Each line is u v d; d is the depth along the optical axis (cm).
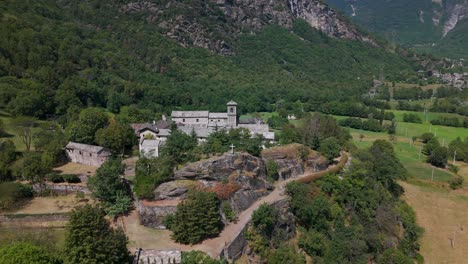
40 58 17075
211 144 9338
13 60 16650
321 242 7981
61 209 7869
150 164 8188
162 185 7806
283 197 8706
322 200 8725
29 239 6275
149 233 7088
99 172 8081
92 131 11162
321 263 7588
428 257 10019
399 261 8494
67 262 5438
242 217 7781
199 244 6775
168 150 8775
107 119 11962
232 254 6675
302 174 10256
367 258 8450
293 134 11519
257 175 9050
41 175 8988
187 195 7500
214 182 8131
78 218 5666
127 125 11931
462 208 12625
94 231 5584
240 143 9581
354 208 9531
